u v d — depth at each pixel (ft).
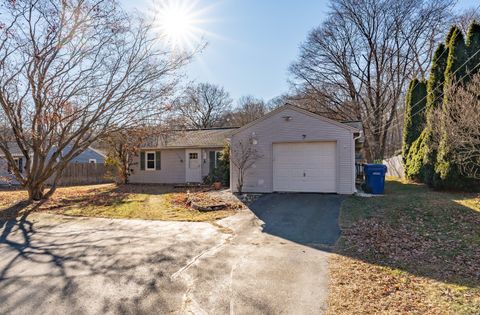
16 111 34.19
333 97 88.84
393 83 82.69
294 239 20.74
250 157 40.60
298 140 38.63
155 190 49.83
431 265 15.16
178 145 59.36
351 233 21.52
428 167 38.29
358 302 11.55
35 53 32.14
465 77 32.65
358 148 66.54
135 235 22.25
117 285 13.48
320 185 37.99
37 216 30.35
